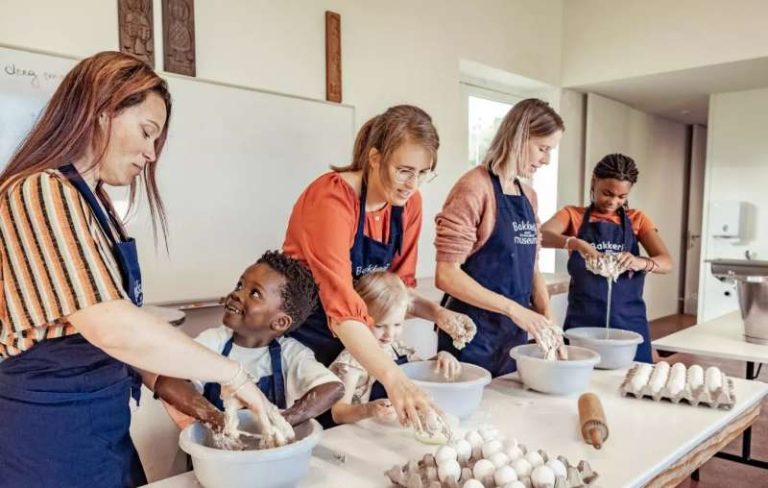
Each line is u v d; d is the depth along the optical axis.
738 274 2.17
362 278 1.41
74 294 0.78
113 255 0.88
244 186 2.43
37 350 0.87
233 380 0.87
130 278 0.91
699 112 5.29
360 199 1.36
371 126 1.35
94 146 0.86
